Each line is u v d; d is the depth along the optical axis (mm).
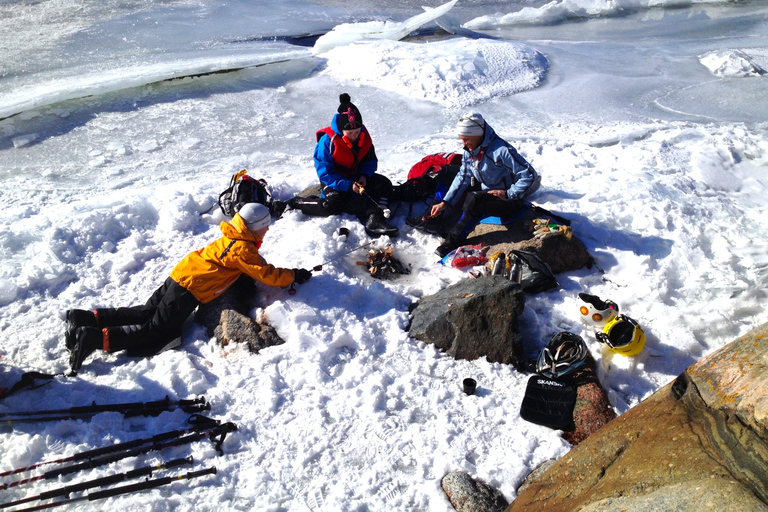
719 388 2883
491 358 4520
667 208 6223
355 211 6141
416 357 4555
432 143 7984
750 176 7281
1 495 3482
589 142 7961
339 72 10273
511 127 8508
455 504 3494
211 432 3854
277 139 8211
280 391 4227
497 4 15664
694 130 8234
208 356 4508
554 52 11836
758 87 10070
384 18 14094
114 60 10273
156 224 6051
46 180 7008
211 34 12109
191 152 7797
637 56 11750
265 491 3566
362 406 4133
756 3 15727
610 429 3264
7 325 4723
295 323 4656
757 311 5082
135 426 3951
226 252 4594
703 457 2740
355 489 3598
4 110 8141
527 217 5832
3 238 5535
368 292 5129
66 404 4031
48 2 13695
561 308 5047
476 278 4977
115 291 5148
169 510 3430
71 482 3557
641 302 5086
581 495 3018
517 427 4023
